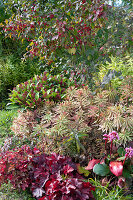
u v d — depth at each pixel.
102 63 3.64
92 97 3.18
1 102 5.00
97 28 3.40
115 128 2.84
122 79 3.12
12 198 2.44
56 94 3.76
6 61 5.49
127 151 2.37
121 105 2.92
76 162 2.87
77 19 3.28
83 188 2.29
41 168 2.55
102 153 2.74
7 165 2.56
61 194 2.28
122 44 3.39
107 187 2.53
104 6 2.91
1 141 3.34
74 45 3.61
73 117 3.01
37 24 3.74
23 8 3.87
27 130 3.19
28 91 3.88
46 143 2.90
